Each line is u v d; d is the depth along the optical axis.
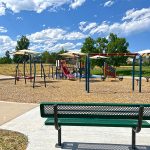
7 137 6.60
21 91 16.83
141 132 7.03
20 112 9.62
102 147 5.89
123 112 5.52
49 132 7.04
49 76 31.94
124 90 17.83
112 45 41.53
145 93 16.08
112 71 29.53
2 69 48.97
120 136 6.69
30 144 6.05
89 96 14.44
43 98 13.59
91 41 43.16
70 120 5.73
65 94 15.34
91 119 5.78
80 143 6.15
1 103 11.65
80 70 29.77
